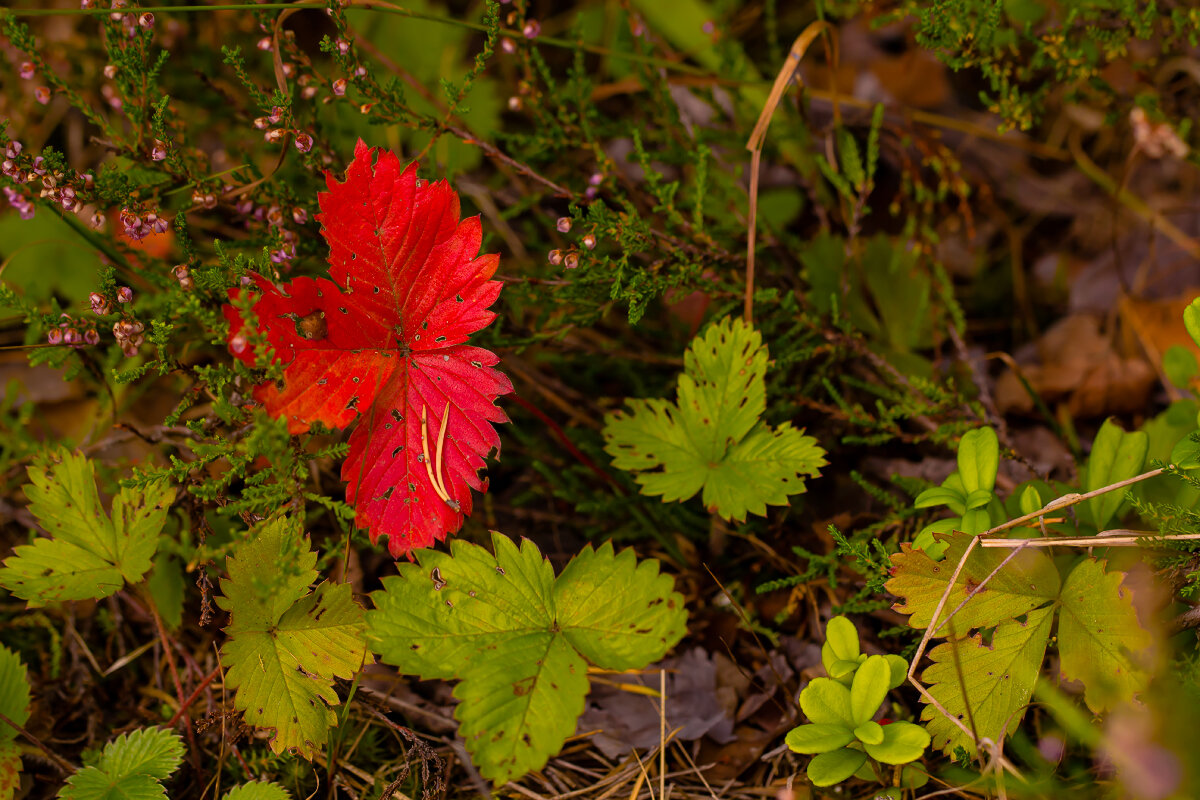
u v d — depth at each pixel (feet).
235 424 1.90
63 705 1.95
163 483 1.88
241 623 1.83
